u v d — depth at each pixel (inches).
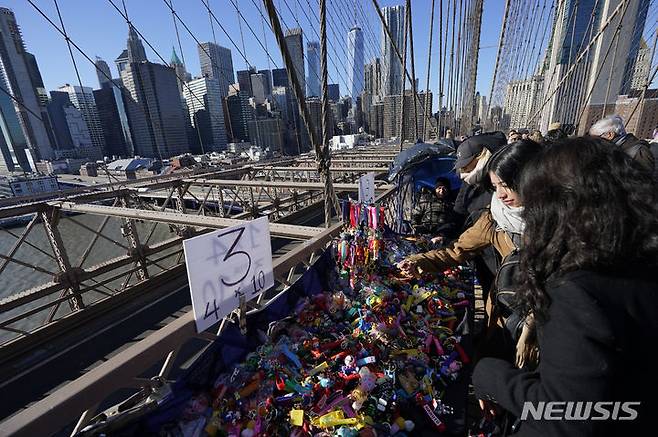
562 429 31.0
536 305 35.4
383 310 79.8
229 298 57.4
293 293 75.4
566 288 31.7
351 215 98.1
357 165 436.1
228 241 56.1
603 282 30.2
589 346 29.0
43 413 34.7
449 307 88.8
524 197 37.8
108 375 40.4
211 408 50.4
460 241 91.4
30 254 792.3
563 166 33.1
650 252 29.3
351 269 89.7
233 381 54.1
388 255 104.9
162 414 45.1
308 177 553.0
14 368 181.8
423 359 69.5
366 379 59.4
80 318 219.1
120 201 285.0
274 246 354.6
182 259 299.1
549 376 32.0
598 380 28.6
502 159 59.9
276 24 68.2
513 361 60.9
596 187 30.7
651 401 29.5
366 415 56.1
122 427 41.6
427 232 162.1
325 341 69.7
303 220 460.4
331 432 52.9
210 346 53.4
